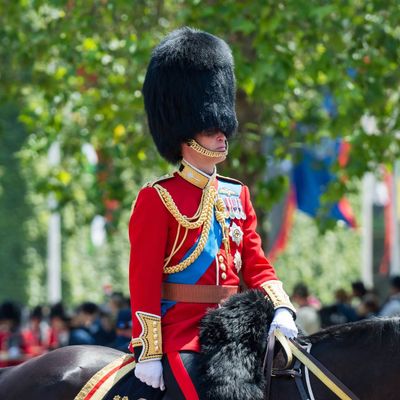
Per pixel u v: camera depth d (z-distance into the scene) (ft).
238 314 35.73
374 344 36.17
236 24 71.87
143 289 35.88
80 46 81.51
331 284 208.13
